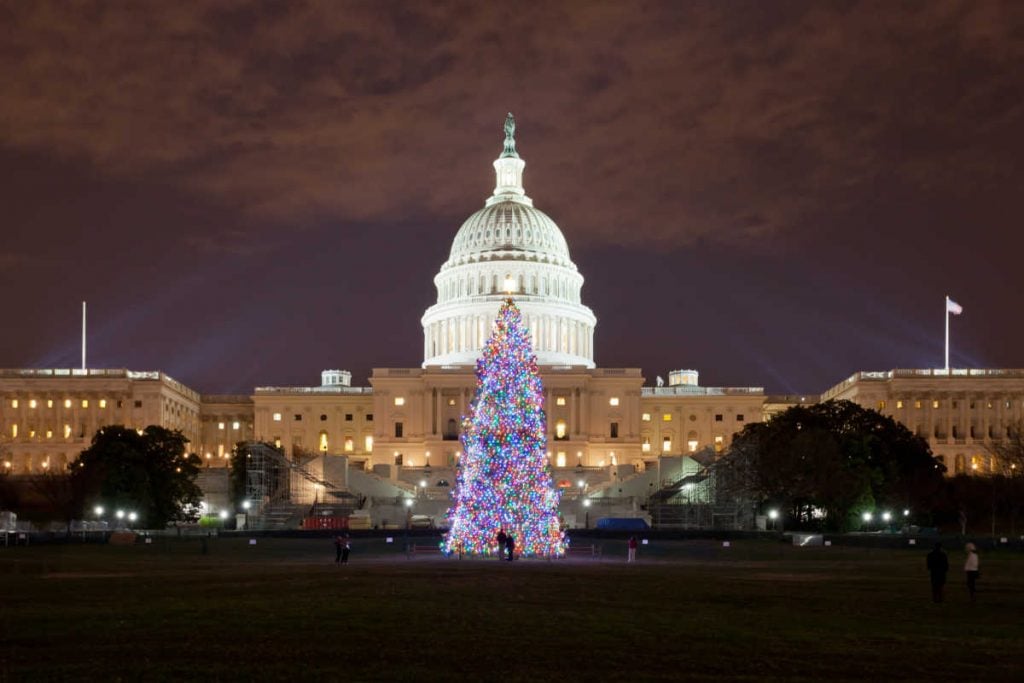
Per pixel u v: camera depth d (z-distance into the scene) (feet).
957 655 113.39
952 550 328.49
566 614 142.92
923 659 110.93
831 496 423.23
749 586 188.65
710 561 271.08
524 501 258.37
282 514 490.49
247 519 481.46
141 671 101.09
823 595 172.96
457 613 142.72
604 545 357.41
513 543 252.21
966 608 155.43
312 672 101.24
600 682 97.96
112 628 127.65
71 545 352.49
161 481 479.82
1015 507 473.67
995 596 172.86
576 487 597.11
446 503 525.75
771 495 437.17
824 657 111.55
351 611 144.25
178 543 366.22
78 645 115.44
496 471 257.96
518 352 260.21
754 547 347.15
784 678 100.83
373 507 514.27
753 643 119.75
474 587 180.34
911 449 498.69
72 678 97.60
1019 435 526.57
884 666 106.93
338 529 433.89
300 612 142.92
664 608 152.15
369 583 188.14
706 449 587.27
